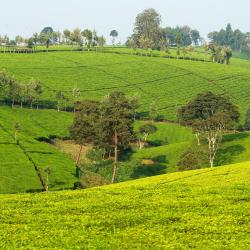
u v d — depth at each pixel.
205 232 44.09
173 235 43.25
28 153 157.00
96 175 154.88
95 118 159.00
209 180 74.06
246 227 45.41
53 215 50.47
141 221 47.62
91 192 62.78
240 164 90.88
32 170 142.12
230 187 63.69
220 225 46.09
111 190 64.19
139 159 169.38
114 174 142.62
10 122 191.00
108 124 142.25
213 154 157.88
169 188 64.50
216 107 172.50
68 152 175.88
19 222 48.16
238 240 41.66
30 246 39.84
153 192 61.59
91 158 169.88
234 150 159.75
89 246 39.94
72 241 41.31
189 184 68.19
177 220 48.22
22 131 185.00
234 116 171.62
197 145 170.50
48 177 139.50
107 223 47.09
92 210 52.31
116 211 51.69
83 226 46.09
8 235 43.12
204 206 53.38
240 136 171.88
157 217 48.81
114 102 148.75
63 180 139.50
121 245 40.34
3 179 132.12
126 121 143.12
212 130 159.12
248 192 60.56
